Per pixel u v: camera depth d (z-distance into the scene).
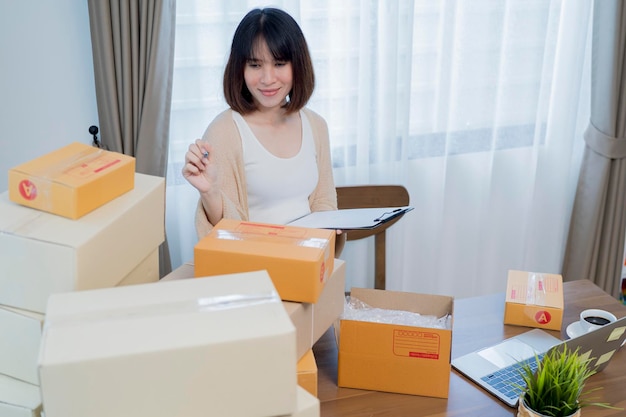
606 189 2.86
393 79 2.43
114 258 1.18
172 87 2.24
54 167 1.21
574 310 1.81
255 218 1.93
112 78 2.09
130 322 0.97
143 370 0.91
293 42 1.79
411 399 1.45
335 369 1.54
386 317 1.55
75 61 2.21
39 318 1.12
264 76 1.79
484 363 1.56
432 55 2.54
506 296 1.73
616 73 2.63
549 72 2.69
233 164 1.87
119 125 2.16
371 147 2.56
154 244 1.33
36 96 2.21
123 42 2.05
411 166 2.68
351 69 2.42
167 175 2.36
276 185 1.91
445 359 1.42
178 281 1.10
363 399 1.44
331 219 1.68
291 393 0.98
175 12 2.08
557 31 2.64
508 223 2.93
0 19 2.09
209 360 0.93
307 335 1.31
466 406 1.42
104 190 1.21
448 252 2.89
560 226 2.93
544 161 2.86
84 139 2.31
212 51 2.28
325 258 1.30
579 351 1.41
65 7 2.14
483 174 2.76
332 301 1.44
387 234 2.67
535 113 2.72
